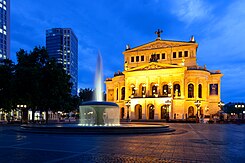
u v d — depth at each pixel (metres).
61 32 198.75
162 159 9.89
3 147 13.23
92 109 29.34
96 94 38.78
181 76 70.31
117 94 86.06
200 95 71.75
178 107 68.94
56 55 195.25
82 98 114.38
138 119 69.88
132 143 14.98
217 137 19.94
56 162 9.15
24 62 42.41
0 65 43.88
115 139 17.14
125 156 10.49
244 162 9.50
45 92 43.22
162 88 73.75
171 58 79.88
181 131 26.39
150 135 20.56
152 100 69.88
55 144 14.44
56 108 49.50
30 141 16.02
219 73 77.69
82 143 14.90
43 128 23.00
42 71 42.34
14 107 48.91
